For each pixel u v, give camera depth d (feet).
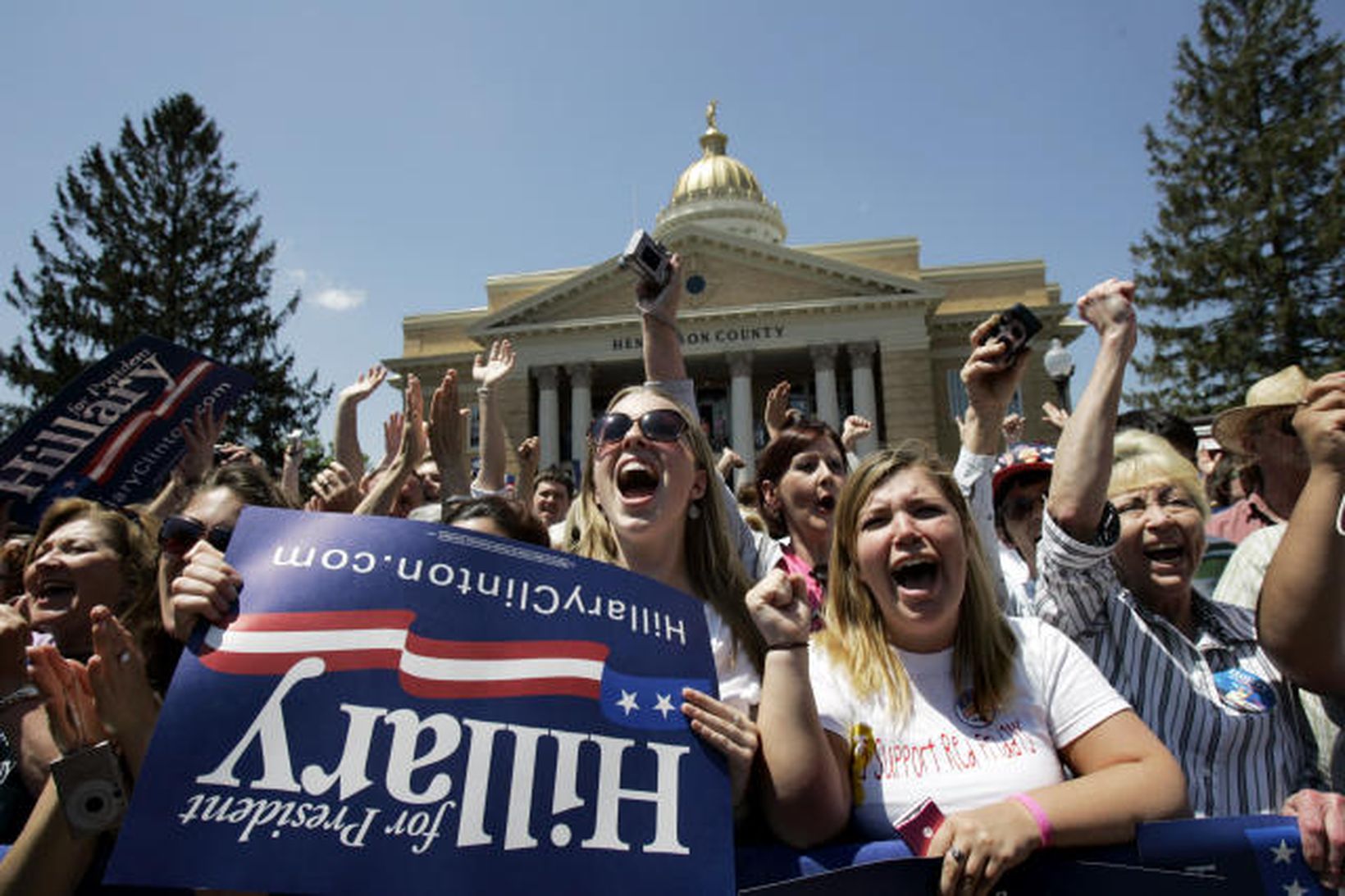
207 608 6.57
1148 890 6.92
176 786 5.98
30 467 15.58
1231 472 13.94
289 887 5.79
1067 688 8.43
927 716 8.42
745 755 7.05
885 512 8.94
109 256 114.62
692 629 7.60
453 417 16.39
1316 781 9.66
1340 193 101.04
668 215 194.80
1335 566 8.18
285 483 21.84
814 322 131.64
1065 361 48.37
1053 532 9.82
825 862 7.22
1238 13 114.42
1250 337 102.32
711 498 10.86
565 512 24.91
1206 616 10.66
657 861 6.44
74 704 7.37
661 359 13.69
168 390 16.70
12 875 6.95
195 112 126.41
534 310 136.56
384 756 6.31
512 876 6.12
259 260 124.77
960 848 6.72
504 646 6.93
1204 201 110.83
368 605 6.80
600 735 6.80
